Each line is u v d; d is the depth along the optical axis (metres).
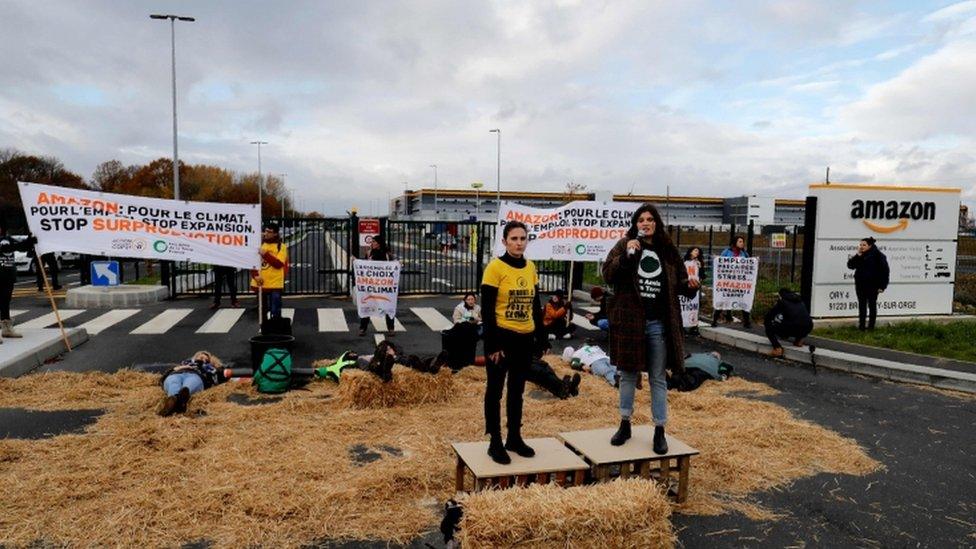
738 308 13.32
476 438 6.29
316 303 16.55
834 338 12.09
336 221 18.08
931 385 9.09
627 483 4.21
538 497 3.96
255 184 92.19
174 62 30.03
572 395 7.83
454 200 108.69
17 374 8.53
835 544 4.43
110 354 10.07
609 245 12.85
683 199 112.06
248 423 6.56
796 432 6.65
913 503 5.13
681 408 7.60
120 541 4.17
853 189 13.44
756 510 4.91
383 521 4.55
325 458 5.62
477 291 19.38
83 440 5.91
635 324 4.95
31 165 83.19
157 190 79.62
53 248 10.09
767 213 104.25
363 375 7.25
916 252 14.01
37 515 4.46
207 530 4.35
